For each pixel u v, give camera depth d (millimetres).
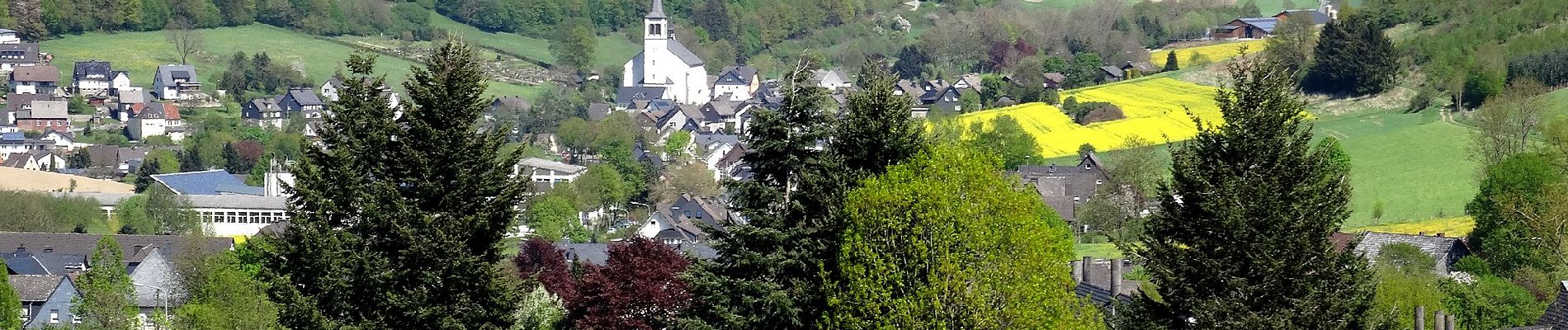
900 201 52938
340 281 51438
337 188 52062
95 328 88688
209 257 101562
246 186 175250
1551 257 90375
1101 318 54875
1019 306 52531
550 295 72312
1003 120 166250
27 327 99688
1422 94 177000
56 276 106062
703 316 58375
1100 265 87125
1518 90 154375
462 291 52125
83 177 195875
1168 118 191375
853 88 61594
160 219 146500
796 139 57125
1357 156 144500
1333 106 184125
